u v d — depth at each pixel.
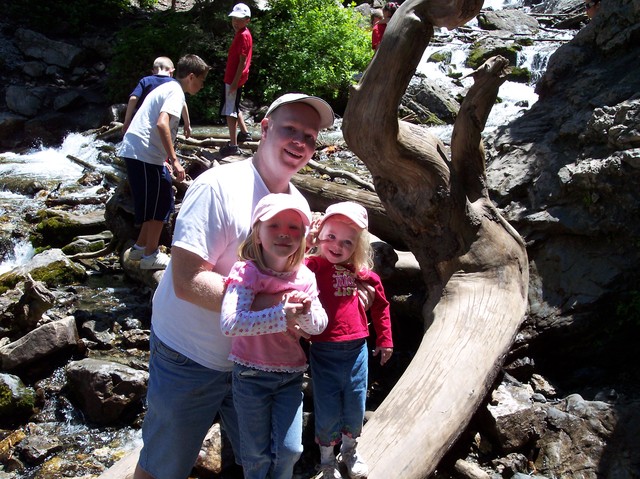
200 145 9.25
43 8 14.68
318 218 3.03
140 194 5.53
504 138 6.07
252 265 2.50
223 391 2.75
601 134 5.19
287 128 2.61
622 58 6.02
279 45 13.18
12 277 6.18
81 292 6.00
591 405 4.08
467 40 15.77
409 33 3.96
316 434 2.99
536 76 13.65
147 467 2.81
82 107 12.77
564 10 17.50
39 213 7.62
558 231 5.04
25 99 12.52
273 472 2.69
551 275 4.93
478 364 3.78
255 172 2.66
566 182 5.09
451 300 4.32
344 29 13.16
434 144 4.42
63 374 4.86
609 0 6.29
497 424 3.87
